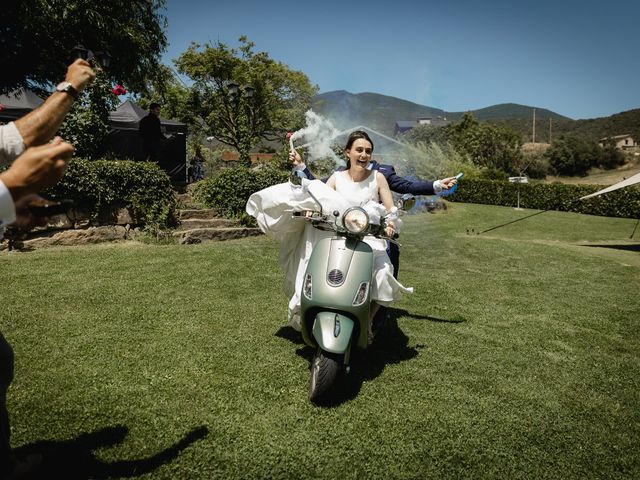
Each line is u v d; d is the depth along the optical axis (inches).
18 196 52.4
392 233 127.5
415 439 101.7
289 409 111.0
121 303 183.3
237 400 113.6
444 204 761.6
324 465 91.2
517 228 633.0
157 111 448.8
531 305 221.9
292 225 142.4
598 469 95.7
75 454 89.3
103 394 112.7
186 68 1347.2
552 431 108.8
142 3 629.3
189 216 399.5
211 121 1424.7
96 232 321.4
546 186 957.2
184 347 144.0
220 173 434.6
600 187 906.7
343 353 110.7
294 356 142.3
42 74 601.3
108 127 387.2
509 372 141.0
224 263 261.6
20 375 120.3
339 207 128.0
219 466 88.7
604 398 127.9
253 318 174.9
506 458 97.2
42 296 187.3
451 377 134.6
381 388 124.8
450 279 271.0
